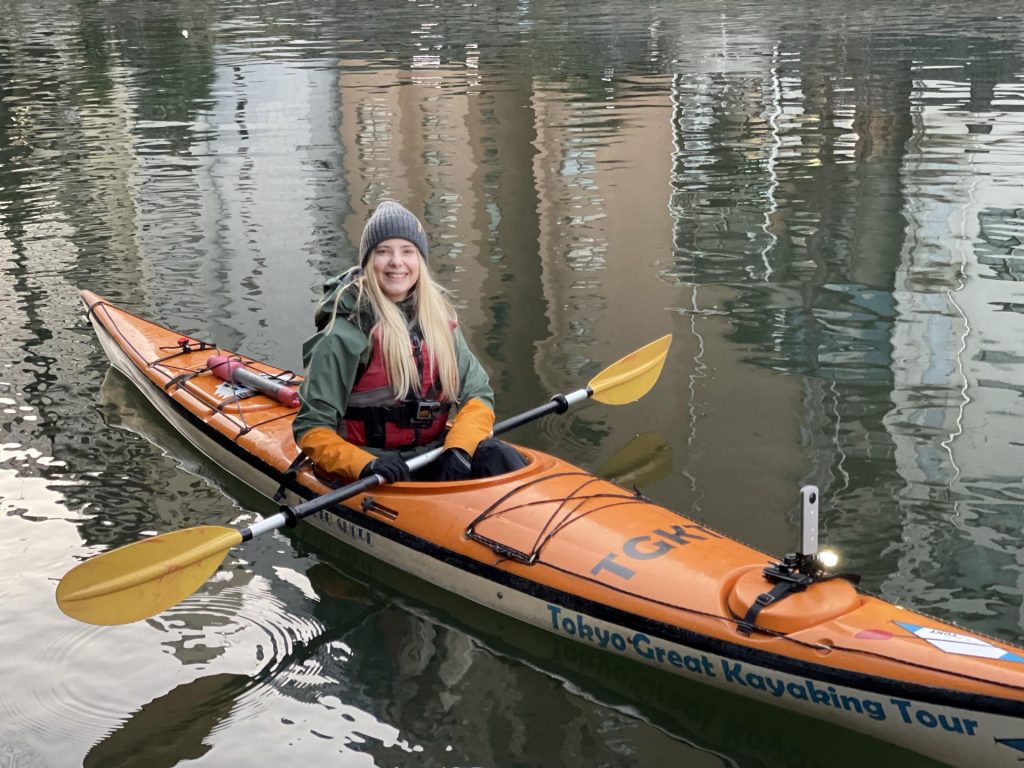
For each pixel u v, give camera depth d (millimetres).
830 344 5398
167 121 11742
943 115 10758
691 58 15656
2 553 3754
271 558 3822
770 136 10227
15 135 11211
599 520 3457
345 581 3678
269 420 4512
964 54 14828
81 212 8211
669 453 4359
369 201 8383
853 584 3053
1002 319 5621
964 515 3781
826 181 8547
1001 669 2547
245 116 11906
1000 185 8148
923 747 2672
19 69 15914
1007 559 3508
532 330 5777
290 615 3471
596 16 22109
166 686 3090
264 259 7008
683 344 5484
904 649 2695
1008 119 10406
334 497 3594
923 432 4422
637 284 6398
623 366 4641
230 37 19609
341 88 13383
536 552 3387
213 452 4527
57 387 5230
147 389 5105
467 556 3518
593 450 4441
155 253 7184
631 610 3139
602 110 11750
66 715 2965
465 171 9297
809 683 2801
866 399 4754
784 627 2861
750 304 6023
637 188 8555
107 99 13141
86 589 3172
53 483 4297
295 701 3025
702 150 9789
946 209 7645
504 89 13203
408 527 3680
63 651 3242
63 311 6203
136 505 4148
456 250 7207
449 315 4066
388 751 2807
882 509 3840
